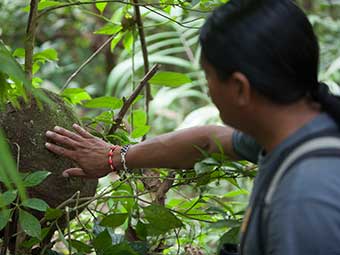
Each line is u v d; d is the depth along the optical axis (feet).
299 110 3.54
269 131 3.58
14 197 4.37
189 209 5.31
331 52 14.37
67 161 5.08
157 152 4.94
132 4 5.46
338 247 3.16
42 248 5.19
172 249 6.20
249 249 3.55
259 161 3.79
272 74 3.44
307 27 3.54
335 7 16.92
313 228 3.18
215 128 4.85
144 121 6.35
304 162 3.33
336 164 3.29
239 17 3.51
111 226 5.12
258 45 3.45
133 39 6.33
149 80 5.88
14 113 4.95
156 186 5.67
